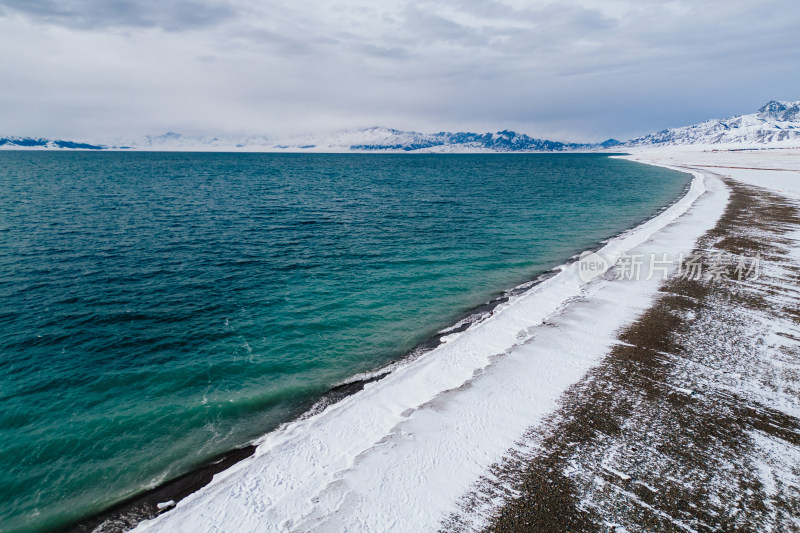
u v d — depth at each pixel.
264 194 55.53
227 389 11.56
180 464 8.83
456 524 6.86
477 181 80.94
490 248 27.02
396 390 10.85
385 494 7.51
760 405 9.91
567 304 16.34
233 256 24.58
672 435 8.91
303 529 6.79
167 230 31.27
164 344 14.07
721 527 6.73
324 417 9.84
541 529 6.72
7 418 10.27
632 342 13.10
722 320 14.52
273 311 16.84
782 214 33.22
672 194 54.22
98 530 7.29
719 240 25.42
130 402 10.98
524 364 11.95
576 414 9.68
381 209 43.66
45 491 8.17
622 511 7.05
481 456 8.41
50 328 15.04
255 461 8.45
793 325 14.03
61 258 23.17
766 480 7.68
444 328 15.19
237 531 6.81
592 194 56.69
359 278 20.91
